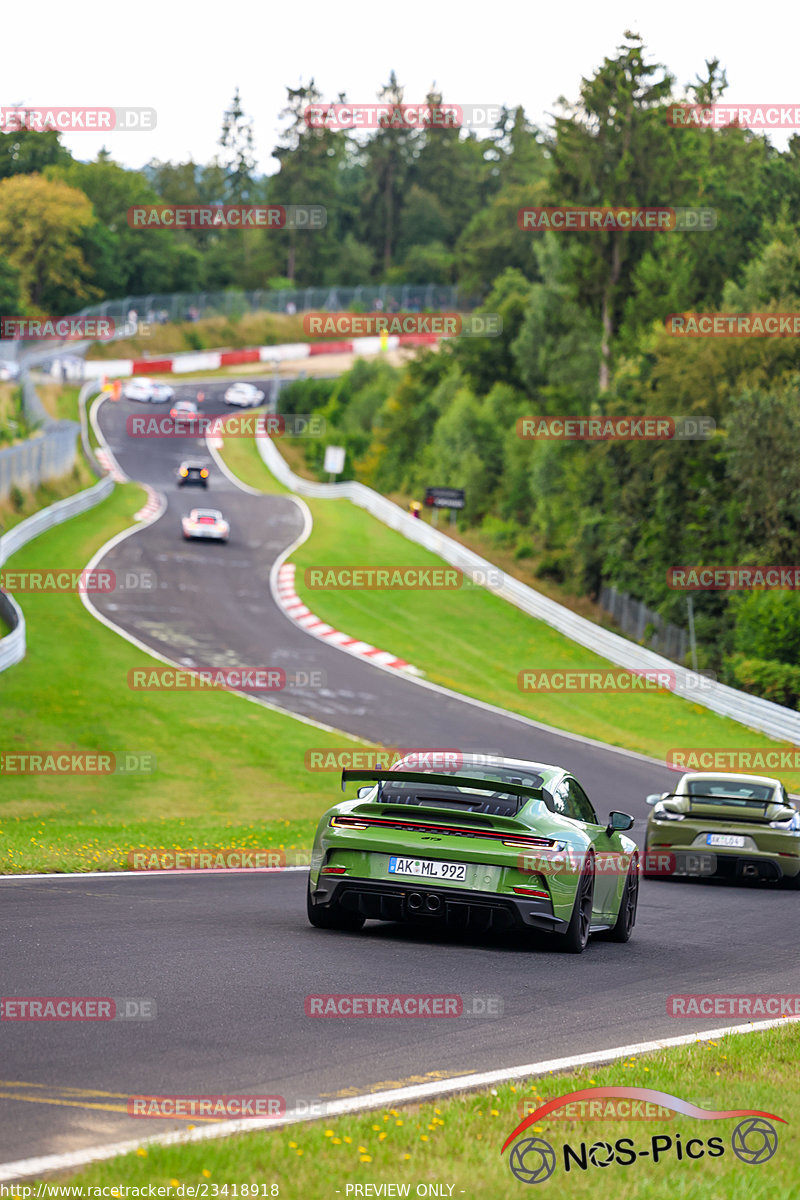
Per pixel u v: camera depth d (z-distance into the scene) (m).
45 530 125.50
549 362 199.25
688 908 32.12
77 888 27.39
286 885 31.12
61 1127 10.69
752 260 190.62
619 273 173.12
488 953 21.88
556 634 111.00
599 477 133.75
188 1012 15.51
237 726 69.25
